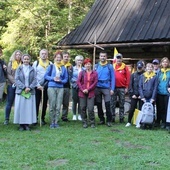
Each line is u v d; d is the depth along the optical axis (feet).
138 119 24.53
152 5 37.99
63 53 27.14
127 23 36.88
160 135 21.91
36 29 55.98
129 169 14.71
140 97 24.90
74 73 27.48
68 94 27.17
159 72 25.20
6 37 54.70
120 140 20.59
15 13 55.83
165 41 32.17
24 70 23.31
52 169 14.58
